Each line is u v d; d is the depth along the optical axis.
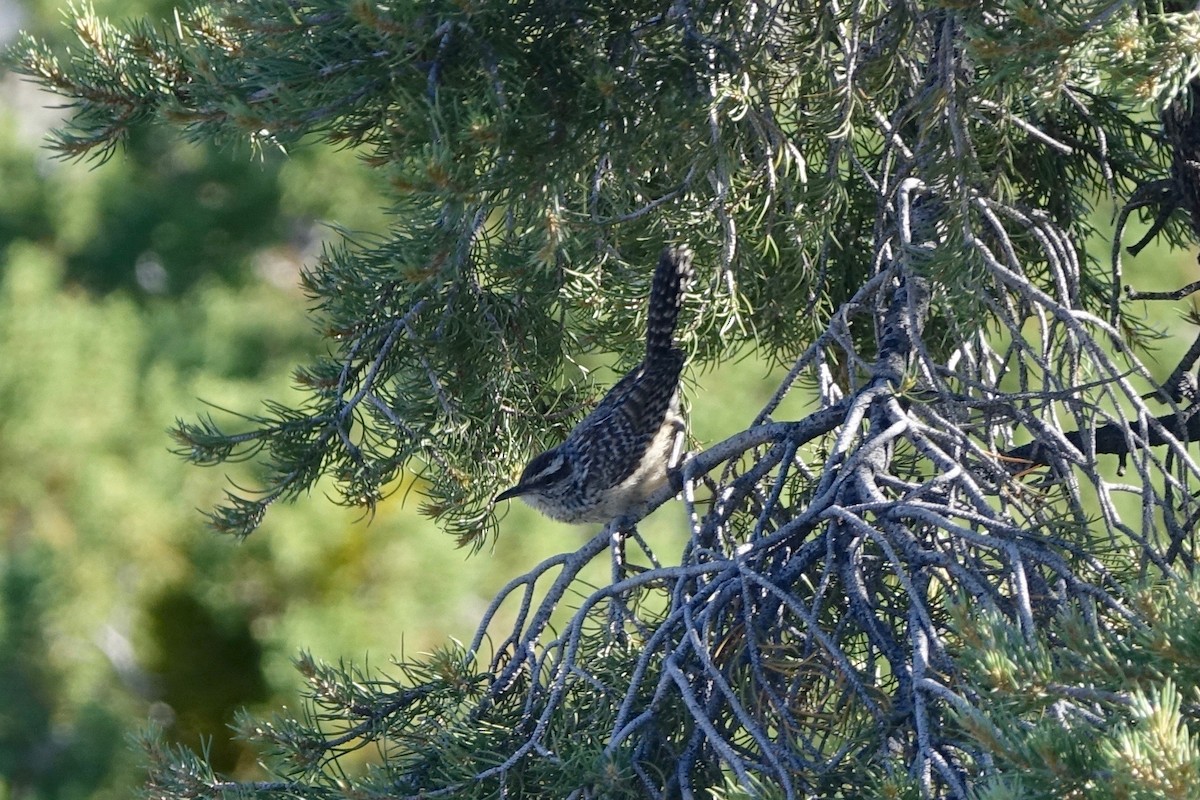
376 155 5.96
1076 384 6.82
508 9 6.00
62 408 19.38
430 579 18.17
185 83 7.07
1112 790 3.85
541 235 6.32
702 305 7.88
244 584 18.62
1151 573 5.55
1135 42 4.80
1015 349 7.06
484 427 8.34
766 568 6.09
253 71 6.20
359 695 6.54
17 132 23.86
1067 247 7.48
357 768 15.92
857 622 5.79
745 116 7.04
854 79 7.46
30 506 19.17
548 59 6.11
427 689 6.54
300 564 17.98
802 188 7.86
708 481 6.94
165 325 21.52
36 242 23.02
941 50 6.60
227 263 23.16
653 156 6.95
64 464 19.27
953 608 4.58
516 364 8.37
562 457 8.98
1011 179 8.73
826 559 5.53
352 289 7.83
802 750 5.19
